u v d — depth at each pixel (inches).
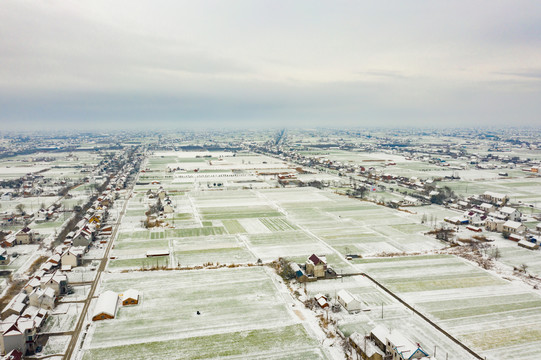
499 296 3666.3
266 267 4453.7
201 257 4803.2
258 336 2987.2
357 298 3649.1
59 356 2719.0
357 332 3024.1
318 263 4126.5
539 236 5364.2
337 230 6058.1
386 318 3257.9
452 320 3213.6
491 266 4451.3
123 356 2716.5
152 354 2743.6
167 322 3196.4
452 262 4594.0
